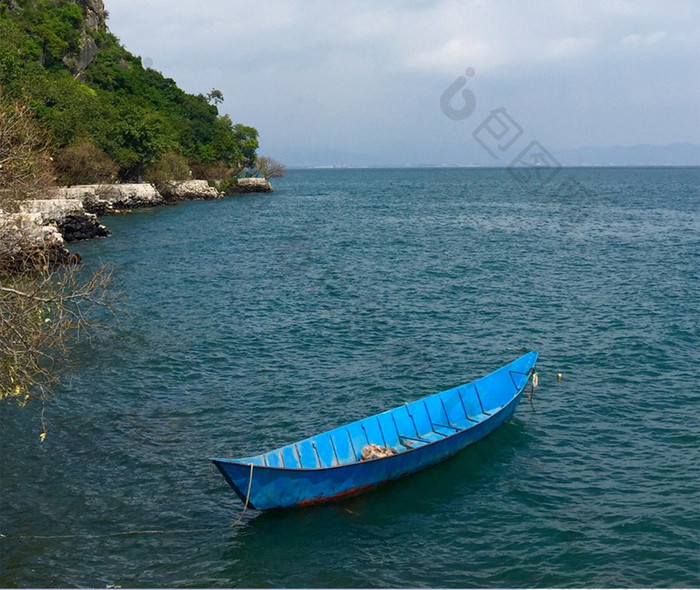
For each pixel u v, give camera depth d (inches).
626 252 2495.1
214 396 1065.5
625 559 663.1
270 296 1745.8
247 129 6008.9
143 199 3961.6
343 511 748.0
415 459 815.1
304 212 4109.3
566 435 935.7
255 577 635.5
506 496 780.0
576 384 1124.5
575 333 1422.2
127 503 756.0
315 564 657.0
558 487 798.5
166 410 1008.2
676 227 3346.5
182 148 4901.6
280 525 719.1
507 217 3853.3
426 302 1704.0
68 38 4576.8
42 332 782.5
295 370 1189.7
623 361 1234.0
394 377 1160.8
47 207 2447.1
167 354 1251.2
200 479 811.4
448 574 644.7
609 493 783.1
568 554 672.4
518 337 1396.4
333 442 797.9
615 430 949.8
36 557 656.4
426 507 757.9
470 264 2239.2
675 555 666.8
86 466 834.8
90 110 3732.8
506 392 999.0
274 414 1002.1
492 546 687.7
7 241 894.4
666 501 762.8
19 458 847.1
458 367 1213.7
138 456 863.1
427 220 3698.3
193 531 707.4
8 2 4414.4
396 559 666.2
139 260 2206.0
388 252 2500.0
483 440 914.1
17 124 884.0
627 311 1600.6
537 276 2036.2
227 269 2097.7
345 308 1633.9
